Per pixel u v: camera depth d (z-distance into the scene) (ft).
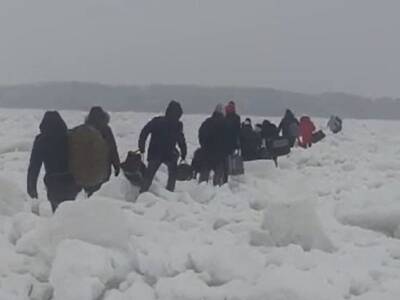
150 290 21.74
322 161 65.98
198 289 21.44
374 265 25.13
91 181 31.65
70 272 21.15
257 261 24.02
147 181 39.73
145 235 28.30
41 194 39.22
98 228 23.97
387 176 53.57
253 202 38.88
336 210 36.27
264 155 58.34
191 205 37.32
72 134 31.55
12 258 23.41
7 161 56.75
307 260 24.70
